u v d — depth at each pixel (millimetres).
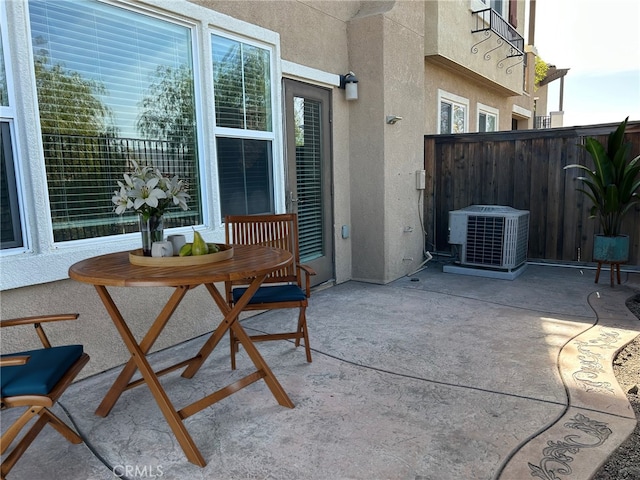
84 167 2785
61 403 2465
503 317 3809
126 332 2107
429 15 6031
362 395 2500
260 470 1871
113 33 2875
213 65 3510
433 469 1853
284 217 3221
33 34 2480
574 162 5473
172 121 3289
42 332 1945
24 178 2465
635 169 4449
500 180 5969
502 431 2115
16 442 2119
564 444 1995
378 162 4953
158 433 2174
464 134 6102
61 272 2588
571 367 2793
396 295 4586
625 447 1990
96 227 2873
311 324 3723
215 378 2760
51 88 2584
